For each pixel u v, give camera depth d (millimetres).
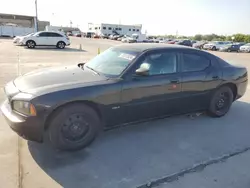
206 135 3975
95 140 3645
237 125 4445
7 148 3289
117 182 2697
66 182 2664
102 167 2969
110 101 3354
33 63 11570
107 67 3758
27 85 3219
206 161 3188
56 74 3605
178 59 4059
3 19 59031
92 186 2619
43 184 2609
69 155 3201
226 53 30141
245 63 16031
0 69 9383
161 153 3348
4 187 2529
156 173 2885
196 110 4449
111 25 89000
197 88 4238
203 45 39750
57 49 20844
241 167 3076
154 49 3875
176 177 2818
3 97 5453
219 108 4754
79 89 3123
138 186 2641
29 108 2904
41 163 2994
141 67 3627
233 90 4910
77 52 18797
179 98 4059
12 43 25438
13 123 2979
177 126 4285
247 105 5672
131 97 3525
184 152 3400
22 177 2705
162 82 3779
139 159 3176
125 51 3955
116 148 3434
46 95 2936
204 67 4371
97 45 29875
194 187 2646
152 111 3828
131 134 3895
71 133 3195
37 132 2971
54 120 3045
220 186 2684
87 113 3242
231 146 3633
